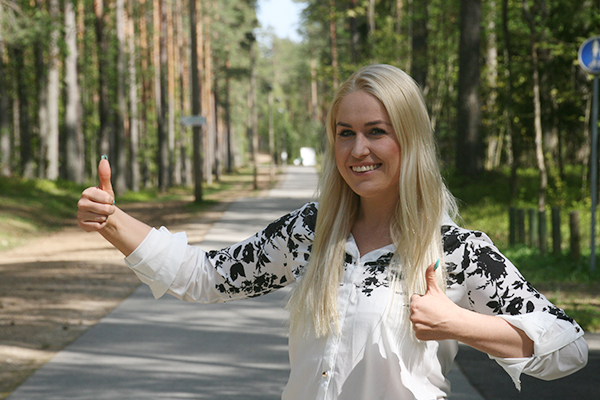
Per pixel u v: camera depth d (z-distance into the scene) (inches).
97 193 71.1
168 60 1808.6
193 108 1011.9
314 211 74.6
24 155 1176.2
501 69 713.0
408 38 1074.1
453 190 811.4
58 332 267.1
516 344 61.1
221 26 2044.8
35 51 1123.9
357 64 1060.5
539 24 685.9
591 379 192.5
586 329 251.6
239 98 2822.3
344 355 66.9
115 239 74.3
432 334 60.2
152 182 2130.9
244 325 275.1
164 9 1558.8
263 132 4084.6
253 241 76.3
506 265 65.2
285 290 349.7
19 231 655.8
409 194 66.3
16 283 384.5
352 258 69.4
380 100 66.7
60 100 1466.5
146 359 225.6
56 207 847.1
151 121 2012.8
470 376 198.5
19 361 226.1
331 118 71.1
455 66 1169.4
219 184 1915.6
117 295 346.3
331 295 67.8
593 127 372.5
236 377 204.8
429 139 68.0
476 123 874.8
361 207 72.1
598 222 533.3
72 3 1106.1
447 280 66.0
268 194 1242.6
